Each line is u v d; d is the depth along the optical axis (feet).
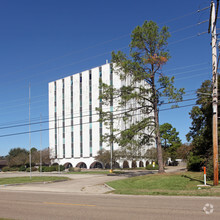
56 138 198.80
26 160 213.46
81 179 99.55
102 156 156.35
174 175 78.13
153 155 173.78
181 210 31.81
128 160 171.32
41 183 87.25
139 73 84.12
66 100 197.06
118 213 31.53
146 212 31.45
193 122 104.01
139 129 87.61
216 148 56.08
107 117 90.43
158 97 85.87
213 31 56.49
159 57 79.92
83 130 184.34
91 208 35.83
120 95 88.33
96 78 181.98
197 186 55.93
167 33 83.30
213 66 56.59
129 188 60.75
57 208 36.86
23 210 36.14
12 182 89.71
